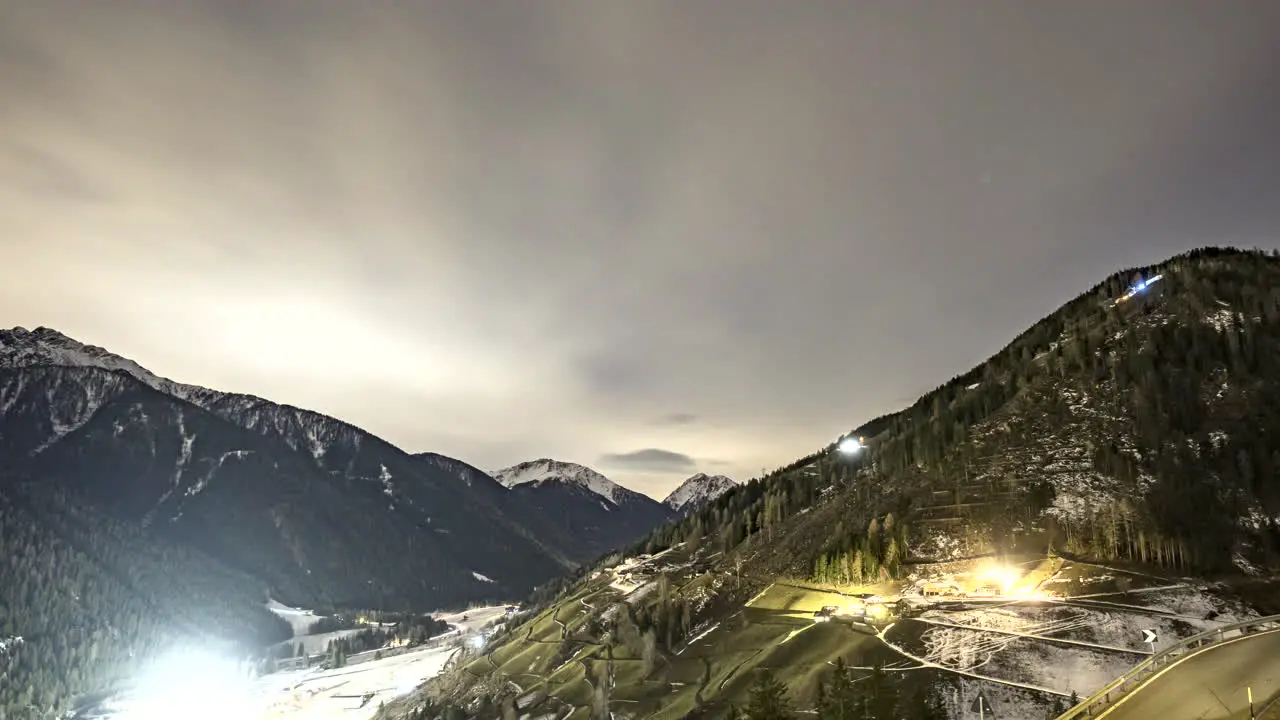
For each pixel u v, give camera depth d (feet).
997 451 593.42
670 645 540.11
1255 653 280.92
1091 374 634.02
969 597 424.46
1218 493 470.39
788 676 390.42
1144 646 328.29
